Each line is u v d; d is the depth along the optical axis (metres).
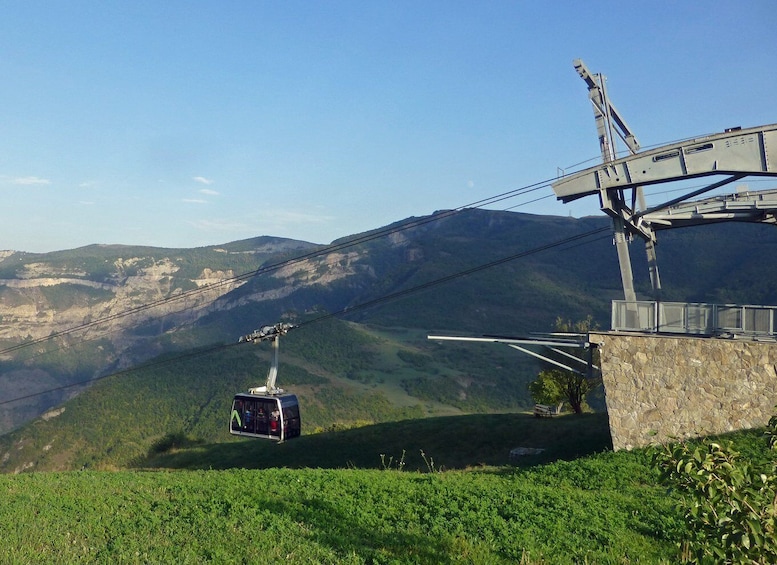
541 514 16.19
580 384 48.66
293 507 17.42
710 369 24.03
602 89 26.89
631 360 25.17
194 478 24.25
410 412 166.62
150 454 66.06
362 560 12.73
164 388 173.50
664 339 24.80
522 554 13.16
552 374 49.47
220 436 142.00
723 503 7.38
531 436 39.66
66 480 25.16
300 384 173.25
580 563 12.77
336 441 48.34
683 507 8.77
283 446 49.78
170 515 17.38
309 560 12.74
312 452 46.50
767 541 6.94
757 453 20.80
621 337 25.42
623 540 14.19
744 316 24.50
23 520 17.23
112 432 154.00
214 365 183.50
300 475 22.83
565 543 13.93
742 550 7.15
